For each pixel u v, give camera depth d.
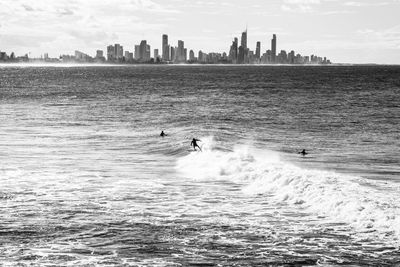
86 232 18.19
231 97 96.50
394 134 48.88
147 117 62.28
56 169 30.19
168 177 27.95
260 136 46.91
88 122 57.09
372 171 30.36
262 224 18.91
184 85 141.88
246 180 26.58
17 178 27.33
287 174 25.20
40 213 20.48
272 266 15.06
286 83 152.38
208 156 32.84
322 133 49.69
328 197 21.08
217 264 15.26
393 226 17.64
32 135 46.22
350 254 15.77
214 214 20.38
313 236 17.42
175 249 16.50
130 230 18.41
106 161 33.31
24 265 15.21
